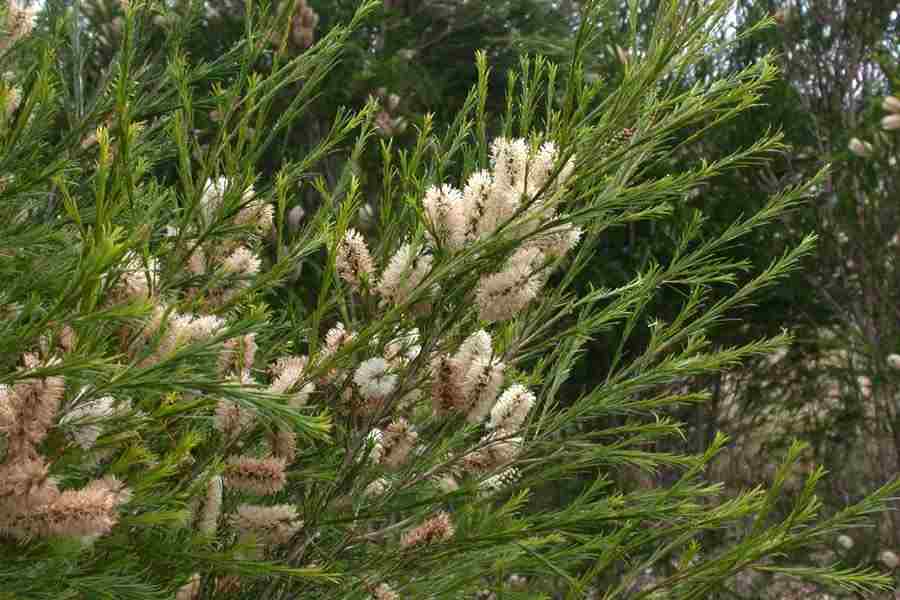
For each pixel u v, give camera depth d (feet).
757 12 10.57
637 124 2.50
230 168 2.57
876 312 10.39
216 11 8.68
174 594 2.30
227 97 2.68
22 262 2.60
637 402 2.94
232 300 2.54
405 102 9.63
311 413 2.60
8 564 1.93
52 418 1.96
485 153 2.66
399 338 2.63
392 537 3.00
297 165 2.80
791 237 10.50
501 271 2.50
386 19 10.34
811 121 10.66
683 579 2.53
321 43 2.70
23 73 3.03
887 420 10.82
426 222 2.39
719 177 10.52
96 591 2.01
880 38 10.55
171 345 2.16
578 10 11.32
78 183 2.89
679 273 3.09
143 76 2.98
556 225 2.36
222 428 2.33
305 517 2.63
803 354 11.64
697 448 10.98
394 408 2.60
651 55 2.40
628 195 2.43
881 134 9.71
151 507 2.31
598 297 3.09
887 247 10.13
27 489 1.82
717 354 3.03
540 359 3.17
